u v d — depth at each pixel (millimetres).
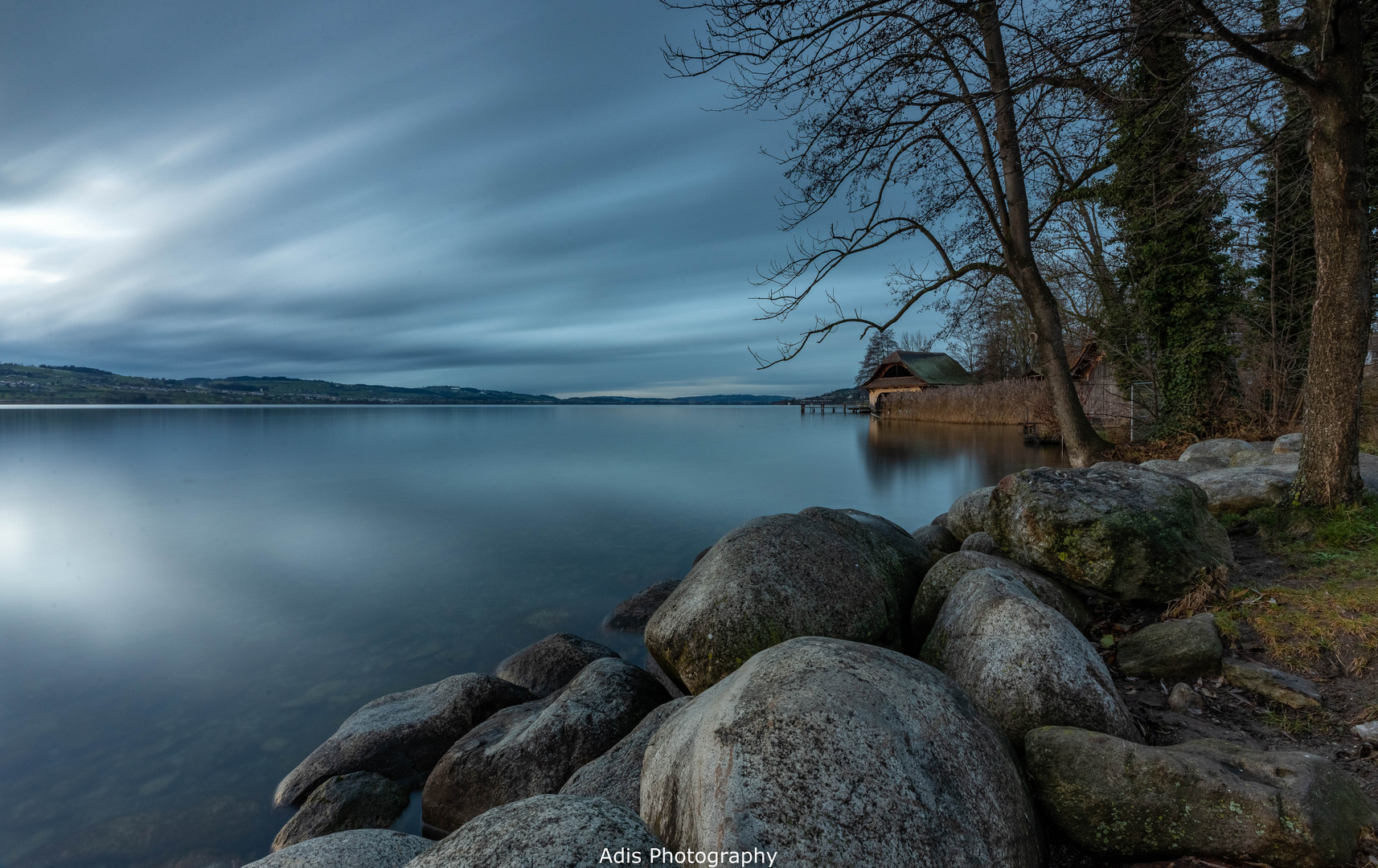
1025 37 5711
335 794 4082
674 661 3936
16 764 4996
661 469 23656
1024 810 2133
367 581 9883
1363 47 4992
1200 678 3418
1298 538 4816
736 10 6566
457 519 14641
